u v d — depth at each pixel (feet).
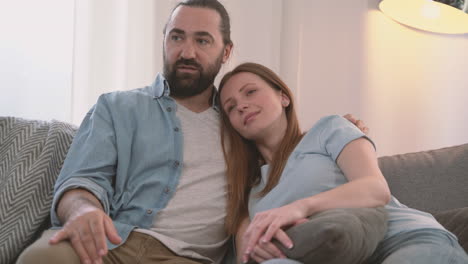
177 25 5.79
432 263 4.23
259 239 4.19
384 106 8.38
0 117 6.05
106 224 4.16
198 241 5.26
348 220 3.93
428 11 8.09
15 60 7.40
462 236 5.37
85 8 7.42
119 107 5.61
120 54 7.57
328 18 8.44
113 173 5.40
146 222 5.15
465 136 8.36
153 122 5.61
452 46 8.43
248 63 5.86
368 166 4.98
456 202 6.04
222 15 6.02
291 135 5.66
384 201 4.77
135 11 7.65
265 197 5.28
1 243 5.16
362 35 8.42
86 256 4.00
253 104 5.58
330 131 5.37
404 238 4.55
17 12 7.45
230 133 5.78
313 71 8.39
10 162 5.63
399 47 8.44
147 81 7.63
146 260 4.80
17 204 5.34
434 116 8.39
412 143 8.37
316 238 3.78
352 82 8.39
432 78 8.42
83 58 7.39
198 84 5.79
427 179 6.19
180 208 5.27
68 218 4.52
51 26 7.54
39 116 7.44
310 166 5.19
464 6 7.97
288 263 3.76
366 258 4.13
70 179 4.97
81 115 7.34
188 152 5.55
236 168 5.59
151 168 5.45
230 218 5.39
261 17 8.18
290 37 8.29
